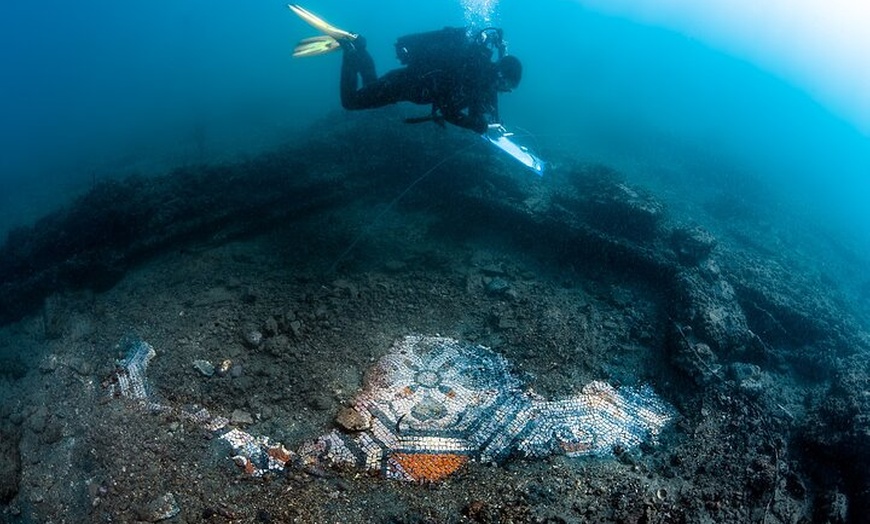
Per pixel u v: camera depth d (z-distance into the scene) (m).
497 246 5.18
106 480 2.76
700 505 2.81
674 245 5.05
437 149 6.27
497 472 2.99
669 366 3.83
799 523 2.77
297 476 2.86
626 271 4.73
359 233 5.25
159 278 4.48
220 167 5.89
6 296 4.31
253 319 3.98
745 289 4.82
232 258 4.77
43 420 3.13
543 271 4.85
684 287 4.30
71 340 3.80
